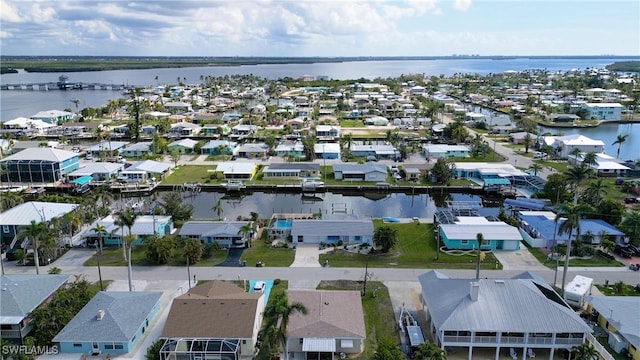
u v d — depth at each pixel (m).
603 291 68.31
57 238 81.06
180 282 70.88
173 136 192.62
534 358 53.25
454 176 134.25
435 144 173.12
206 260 78.81
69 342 53.91
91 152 157.50
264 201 119.94
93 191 117.25
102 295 61.25
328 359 53.03
